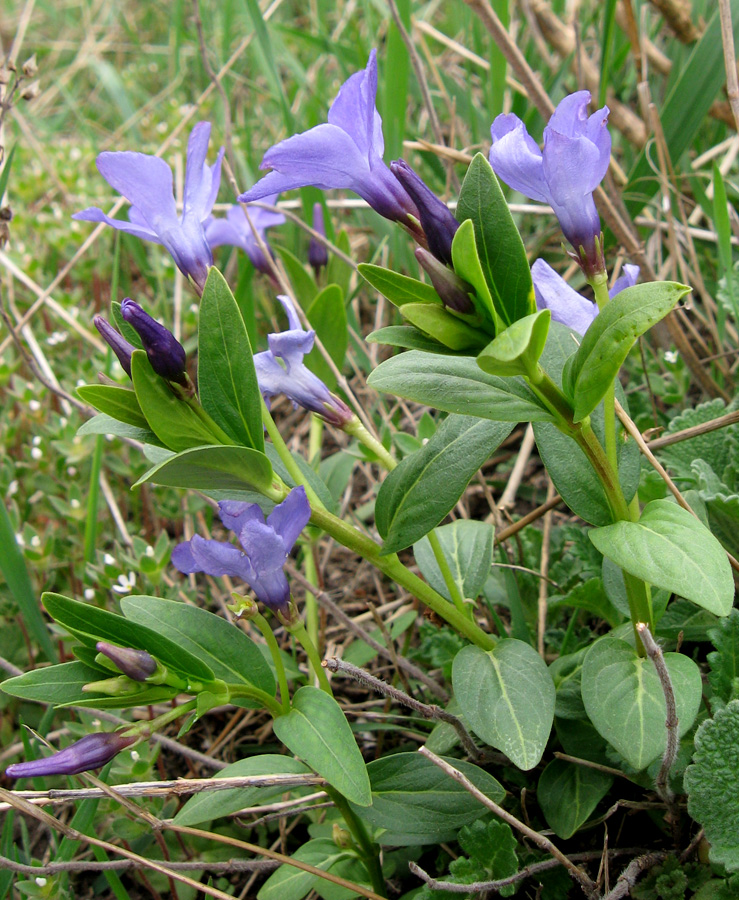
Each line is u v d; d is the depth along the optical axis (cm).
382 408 40
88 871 32
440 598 26
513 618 30
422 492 25
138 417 24
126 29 83
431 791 26
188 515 41
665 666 21
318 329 37
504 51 35
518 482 39
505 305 22
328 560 41
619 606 26
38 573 36
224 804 25
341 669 25
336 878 26
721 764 23
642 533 22
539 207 43
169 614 25
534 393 23
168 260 50
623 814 28
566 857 25
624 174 46
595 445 23
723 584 21
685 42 43
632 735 23
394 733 32
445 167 48
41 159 59
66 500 39
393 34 43
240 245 39
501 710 24
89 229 54
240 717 35
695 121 40
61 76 77
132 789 24
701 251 44
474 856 25
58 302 50
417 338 22
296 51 68
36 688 23
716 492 28
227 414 23
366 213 51
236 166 57
